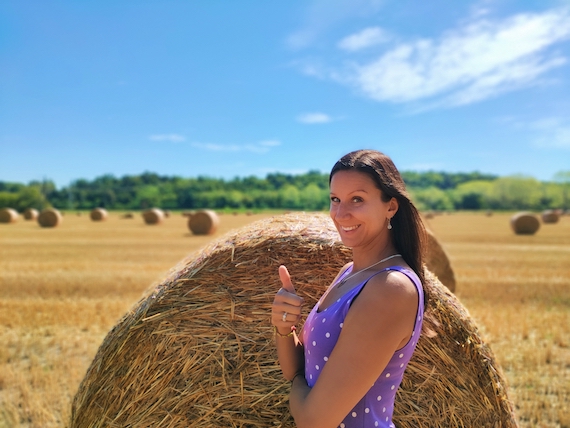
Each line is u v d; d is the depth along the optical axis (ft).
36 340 20.51
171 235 86.07
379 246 5.29
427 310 8.54
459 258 51.08
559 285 33.78
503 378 9.20
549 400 14.76
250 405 8.59
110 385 9.03
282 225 9.46
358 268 5.42
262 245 9.00
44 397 14.65
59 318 23.97
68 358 18.19
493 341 20.65
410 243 5.21
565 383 16.16
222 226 110.22
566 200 335.88
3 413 13.84
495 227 116.78
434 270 25.02
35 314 24.76
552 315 24.86
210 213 89.61
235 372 8.68
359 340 4.63
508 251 58.85
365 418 5.01
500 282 34.94
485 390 8.82
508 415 8.92
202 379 8.73
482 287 32.89
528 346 19.92
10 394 15.12
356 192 5.02
